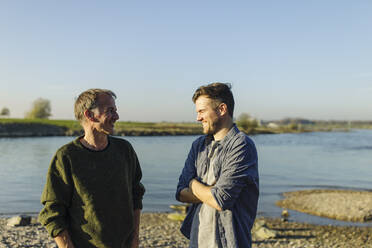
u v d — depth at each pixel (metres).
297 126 165.00
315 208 13.11
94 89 2.63
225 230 2.55
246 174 2.55
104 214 2.47
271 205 13.86
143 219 11.27
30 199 14.23
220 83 2.76
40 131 71.88
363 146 59.28
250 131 109.00
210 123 2.73
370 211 12.28
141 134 82.56
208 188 2.59
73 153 2.48
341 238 9.21
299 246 8.27
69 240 2.45
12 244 6.89
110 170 2.54
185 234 2.89
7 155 34.03
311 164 30.86
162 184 18.80
